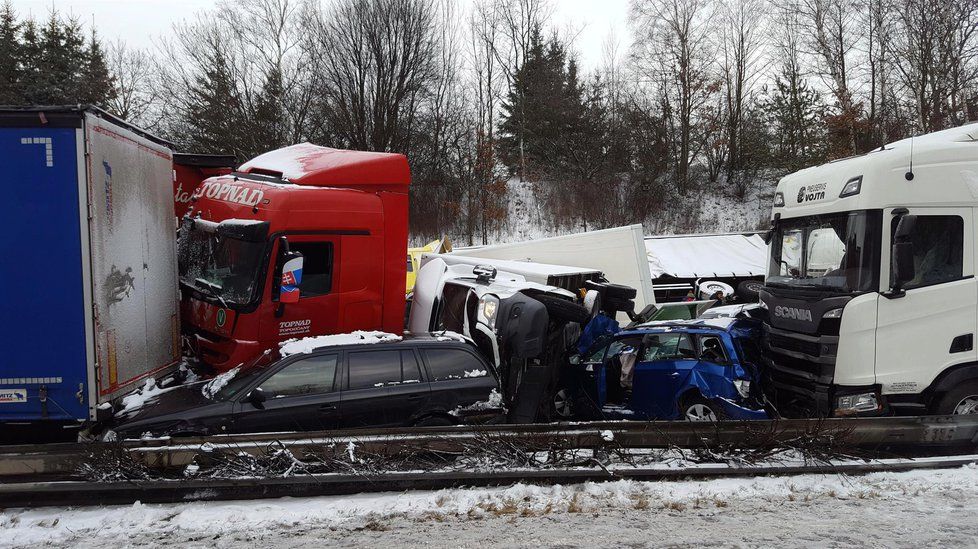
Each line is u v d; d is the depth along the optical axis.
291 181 8.22
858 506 5.30
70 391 5.86
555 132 36.97
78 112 5.76
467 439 5.95
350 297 8.27
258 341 7.59
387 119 30.20
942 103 24.92
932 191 6.67
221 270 8.02
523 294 8.52
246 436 5.63
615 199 32.91
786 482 5.84
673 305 13.02
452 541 4.67
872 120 27.86
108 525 4.99
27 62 33.19
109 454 5.42
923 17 24.62
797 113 36.16
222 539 4.75
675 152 35.50
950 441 6.32
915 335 6.59
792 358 7.45
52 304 5.80
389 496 5.59
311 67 30.48
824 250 7.25
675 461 6.09
